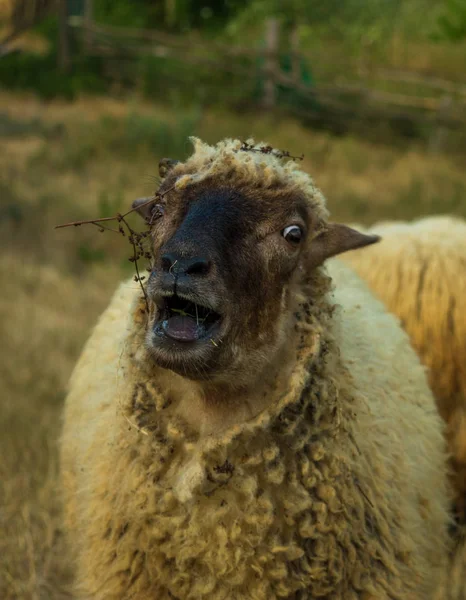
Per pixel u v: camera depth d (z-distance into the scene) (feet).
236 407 10.42
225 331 9.88
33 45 63.62
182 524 10.37
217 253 9.80
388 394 12.23
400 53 72.74
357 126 59.98
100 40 63.93
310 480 10.44
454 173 51.85
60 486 15.12
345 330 12.04
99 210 38.34
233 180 10.46
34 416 19.99
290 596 10.53
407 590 11.10
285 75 62.03
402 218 42.86
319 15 72.79
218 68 62.95
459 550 13.70
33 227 36.40
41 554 15.38
